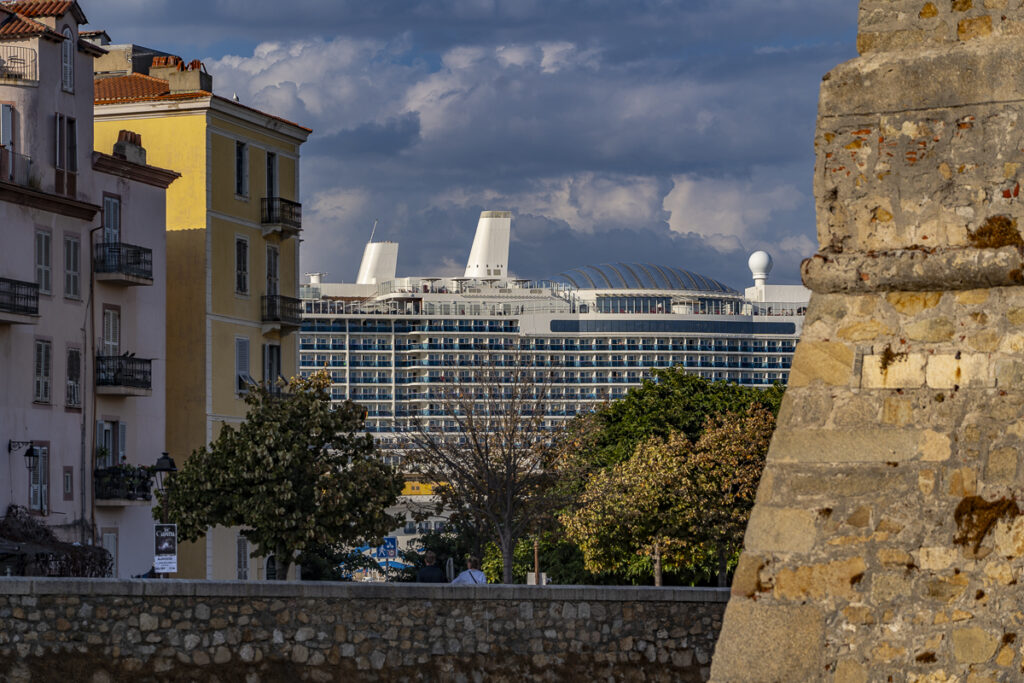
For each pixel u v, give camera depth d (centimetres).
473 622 4259
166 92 12156
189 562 11525
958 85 2073
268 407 9225
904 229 2103
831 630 2045
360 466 9119
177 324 11800
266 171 12688
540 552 15638
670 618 4288
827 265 2123
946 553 2027
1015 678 2000
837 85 2144
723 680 2078
